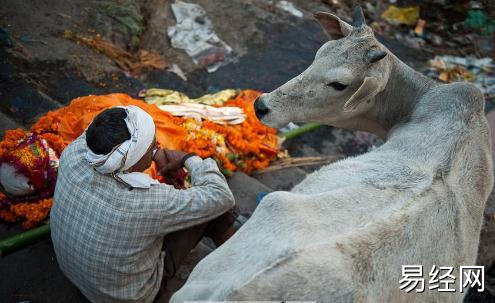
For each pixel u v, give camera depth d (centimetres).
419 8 771
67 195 245
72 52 502
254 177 429
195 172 270
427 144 256
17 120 407
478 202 247
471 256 239
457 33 753
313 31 682
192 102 464
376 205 211
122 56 539
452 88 285
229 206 266
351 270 181
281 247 186
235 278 183
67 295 287
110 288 254
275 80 600
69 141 341
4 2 525
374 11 758
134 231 242
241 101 460
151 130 240
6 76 444
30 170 310
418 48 716
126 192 241
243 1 689
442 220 218
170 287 299
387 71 283
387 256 192
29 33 505
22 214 314
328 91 283
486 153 265
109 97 365
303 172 448
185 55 593
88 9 564
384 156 251
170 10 638
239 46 627
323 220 202
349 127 324
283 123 296
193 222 255
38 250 304
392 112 306
